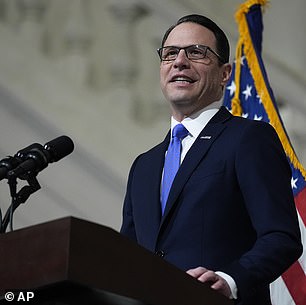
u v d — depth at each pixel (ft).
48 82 75.36
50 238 32.17
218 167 40.40
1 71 75.61
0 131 74.54
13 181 38.52
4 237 32.86
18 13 77.56
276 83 76.43
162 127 74.84
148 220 40.96
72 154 73.72
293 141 74.74
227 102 58.08
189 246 39.50
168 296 33.71
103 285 32.30
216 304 34.86
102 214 73.31
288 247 38.58
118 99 75.36
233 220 39.88
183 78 42.09
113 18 76.43
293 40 78.48
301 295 50.72
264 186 39.78
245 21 58.80
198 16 43.06
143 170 42.70
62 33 76.84
